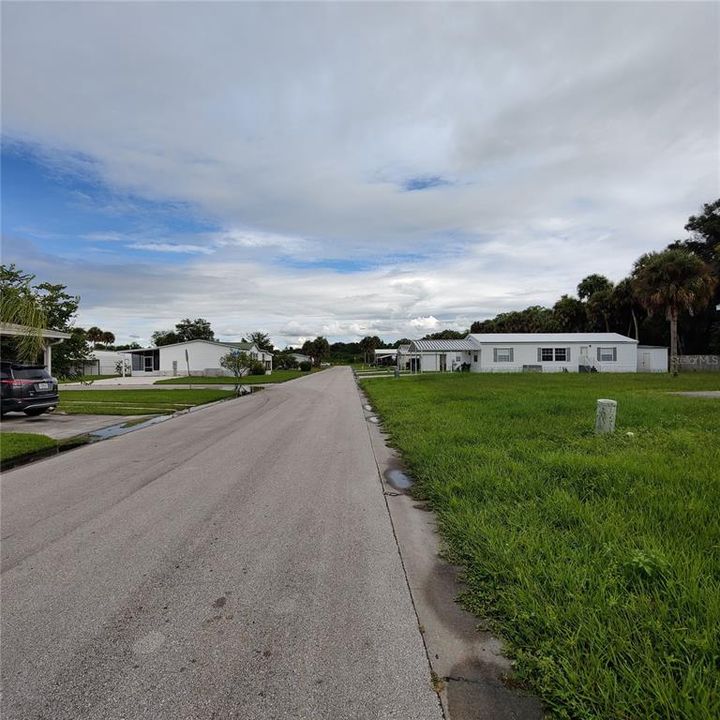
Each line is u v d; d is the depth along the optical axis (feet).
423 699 6.94
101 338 260.42
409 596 9.91
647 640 7.34
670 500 13.33
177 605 9.64
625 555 10.00
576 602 8.49
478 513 13.51
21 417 44.96
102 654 8.07
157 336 284.41
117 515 15.46
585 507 13.16
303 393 73.67
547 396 44.91
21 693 7.15
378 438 30.09
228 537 13.32
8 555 12.35
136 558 12.00
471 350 125.18
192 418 43.21
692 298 89.92
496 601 9.36
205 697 7.01
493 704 6.83
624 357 117.19
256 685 7.26
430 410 38.14
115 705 6.88
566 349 117.70
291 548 12.48
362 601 9.71
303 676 7.45
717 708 6.10
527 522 12.48
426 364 139.23
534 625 8.25
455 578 10.68
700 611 7.96
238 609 9.46
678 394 47.44
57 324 71.67
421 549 12.34
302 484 18.92
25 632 8.77
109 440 31.42
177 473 21.30
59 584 10.64
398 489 18.11
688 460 17.92
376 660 7.82
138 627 8.87
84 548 12.71
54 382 45.06
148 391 82.07
